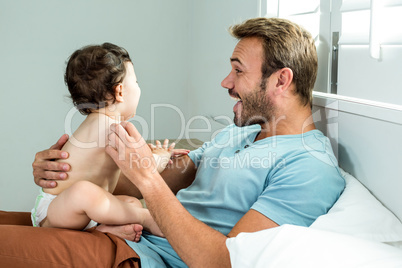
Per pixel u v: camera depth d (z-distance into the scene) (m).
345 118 1.45
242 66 1.45
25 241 1.13
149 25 3.17
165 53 3.24
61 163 1.37
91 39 3.06
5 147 2.99
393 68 1.39
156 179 1.28
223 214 1.37
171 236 1.18
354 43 1.55
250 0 2.38
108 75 1.42
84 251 1.15
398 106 1.26
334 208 1.21
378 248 0.94
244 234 1.05
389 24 1.37
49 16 2.96
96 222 1.41
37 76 2.99
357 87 1.61
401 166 1.17
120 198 1.50
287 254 0.93
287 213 1.19
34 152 3.05
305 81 1.42
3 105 2.96
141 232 1.35
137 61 3.19
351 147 1.42
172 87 3.30
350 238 0.97
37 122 3.03
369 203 1.19
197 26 3.15
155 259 1.26
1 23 2.88
